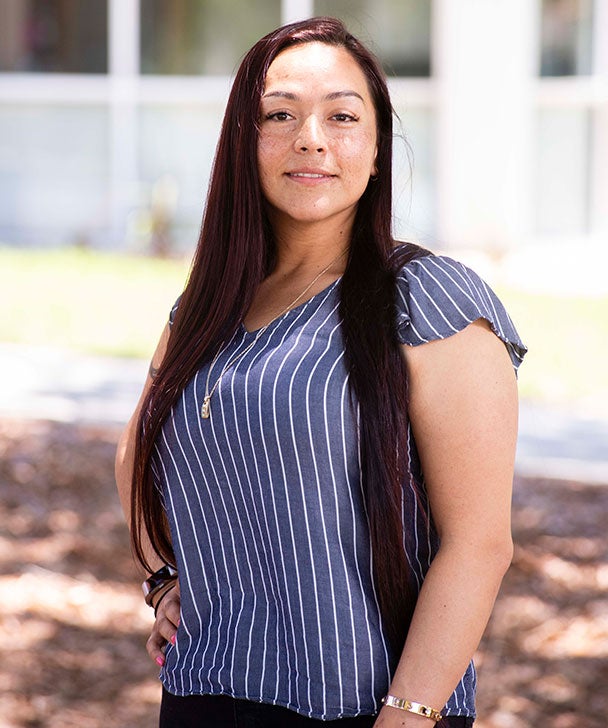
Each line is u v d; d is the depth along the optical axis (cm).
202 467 239
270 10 1580
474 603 221
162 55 1609
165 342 274
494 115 1527
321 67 241
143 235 1600
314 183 239
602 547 647
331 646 225
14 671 505
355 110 240
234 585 242
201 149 1612
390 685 225
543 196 1546
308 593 226
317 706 225
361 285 230
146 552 270
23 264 1494
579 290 1380
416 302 226
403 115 1553
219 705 236
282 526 227
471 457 222
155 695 495
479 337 225
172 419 243
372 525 222
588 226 1531
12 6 1620
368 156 241
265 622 235
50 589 598
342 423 221
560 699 490
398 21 1547
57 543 663
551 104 1526
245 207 246
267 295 248
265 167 243
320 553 225
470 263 1491
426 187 1561
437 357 223
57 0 1616
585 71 1509
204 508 243
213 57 1600
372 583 226
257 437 227
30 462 783
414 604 231
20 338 1130
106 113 1623
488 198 1541
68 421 874
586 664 519
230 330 243
